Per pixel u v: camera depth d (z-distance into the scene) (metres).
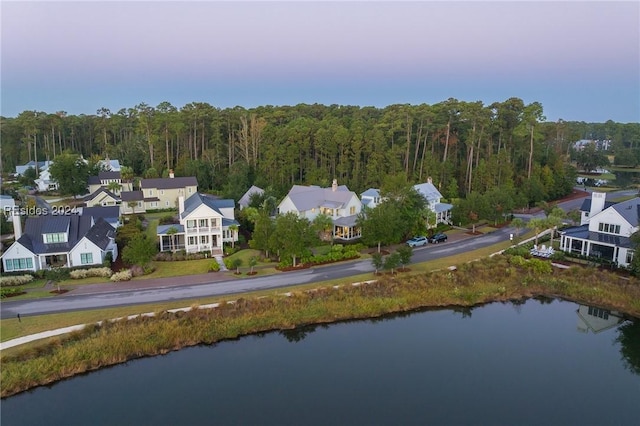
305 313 37.41
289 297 38.94
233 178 82.62
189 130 109.38
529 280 44.81
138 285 41.78
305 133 93.75
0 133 121.19
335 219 60.31
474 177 88.50
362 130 92.62
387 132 93.19
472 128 94.94
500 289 43.16
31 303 37.34
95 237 48.28
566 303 41.78
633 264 43.31
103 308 36.38
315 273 45.50
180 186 81.19
